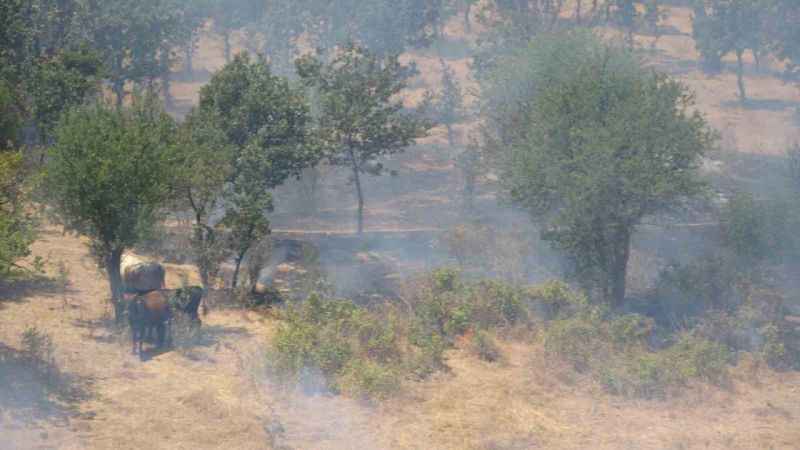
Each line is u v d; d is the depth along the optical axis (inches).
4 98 3248.0
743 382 2556.6
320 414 2037.4
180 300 2581.2
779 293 3567.9
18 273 2142.0
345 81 4670.3
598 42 4751.5
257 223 3233.3
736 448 2017.7
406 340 2711.6
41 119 4094.5
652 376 2404.0
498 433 2000.5
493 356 2605.8
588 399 2308.1
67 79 4242.1
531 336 2822.3
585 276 3420.3
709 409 2294.5
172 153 2682.1
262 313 3048.7
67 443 1715.1
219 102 3880.4
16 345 2241.6
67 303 2731.3
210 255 3078.2
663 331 3129.9
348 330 2605.8
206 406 1967.3
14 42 4872.0
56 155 2459.4
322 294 3410.4
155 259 3563.0
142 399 2003.0
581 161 3243.1
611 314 3117.6
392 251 4621.1
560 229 3811.5
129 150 2497.5
